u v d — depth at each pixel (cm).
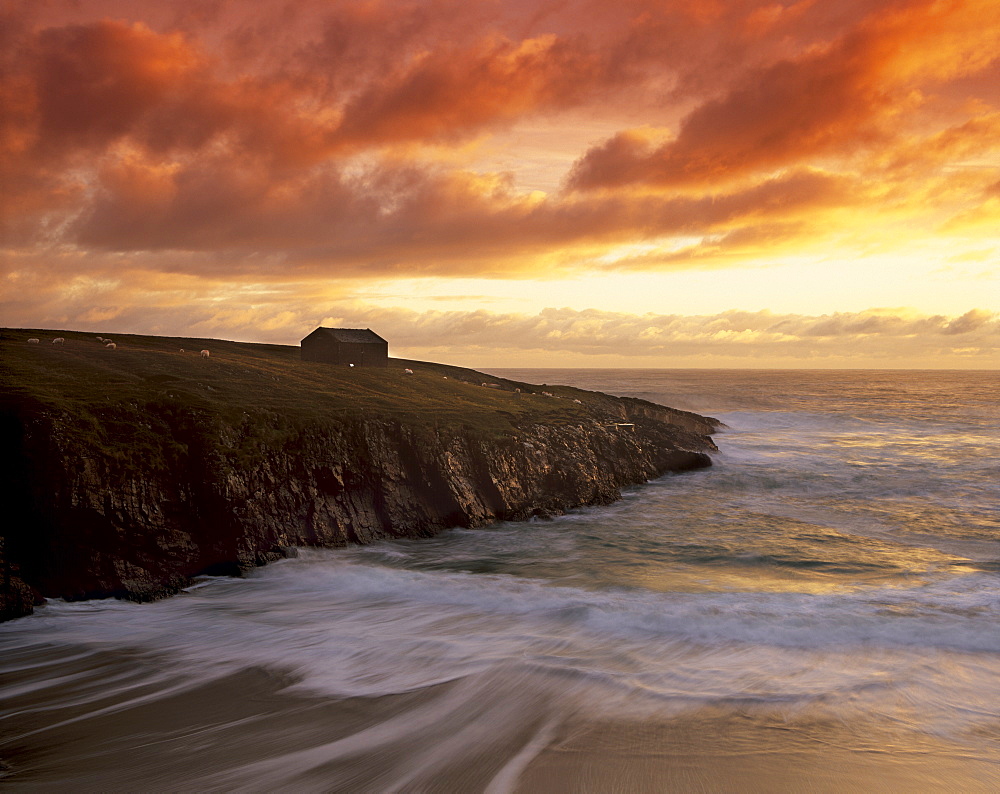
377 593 3272
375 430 4809
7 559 3016
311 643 2584
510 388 10162
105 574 3222
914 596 2986
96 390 4303
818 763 1680
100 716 1983
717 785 1590
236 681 2236
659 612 2784
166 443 3881
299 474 4188
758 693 2061
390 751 1759
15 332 7812
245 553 3653
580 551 4003
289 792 1564
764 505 5325
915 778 1614
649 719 1909
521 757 1720
